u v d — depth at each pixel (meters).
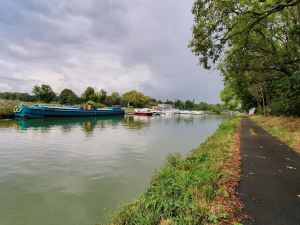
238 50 19.03
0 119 39.69
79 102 90.44
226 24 14.45
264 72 23.12
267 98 46.47
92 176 10.98
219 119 76.31
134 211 5.35
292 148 11.80
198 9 13.74
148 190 7.04
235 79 24.55
